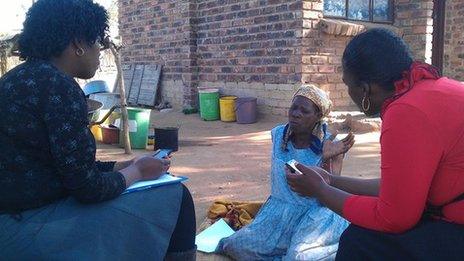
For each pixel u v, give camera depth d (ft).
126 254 7.39
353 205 7.25
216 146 26.63
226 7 37.24
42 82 6.98
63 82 7.05
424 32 35.78
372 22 36.32
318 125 11.06
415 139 6.37
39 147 7.06
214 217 14.03
